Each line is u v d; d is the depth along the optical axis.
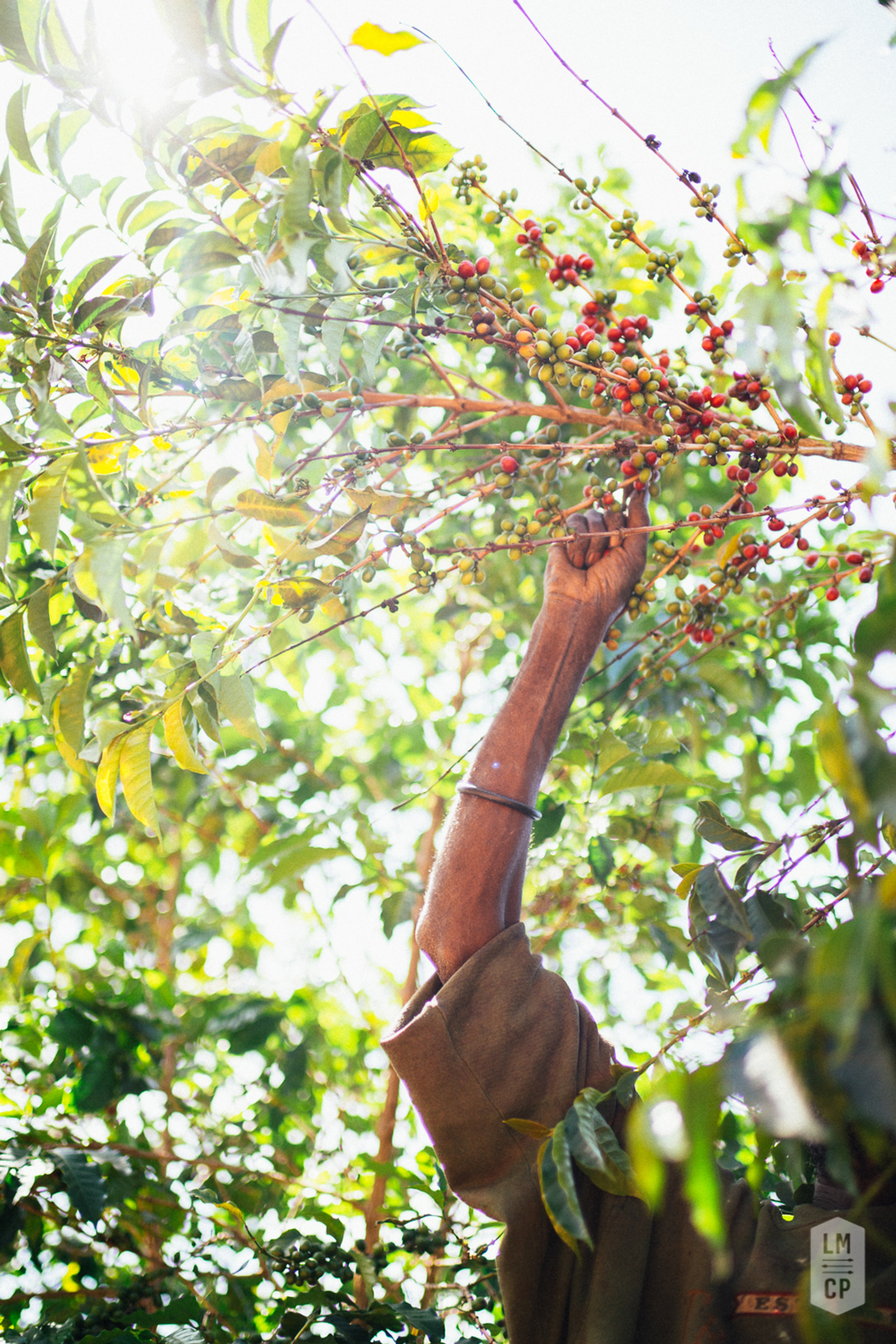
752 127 1.08
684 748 2.53
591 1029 1.46
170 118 1.41
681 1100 0.87
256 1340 2.08
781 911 1.31
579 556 1.64
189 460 1.62
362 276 1.73
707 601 1.82
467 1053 1.34
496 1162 1.35
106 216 1.61
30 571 2.23
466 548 1.65
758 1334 1.23
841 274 1.02
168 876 3.77
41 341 1.60
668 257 1.69
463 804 1.46
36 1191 2.51
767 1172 1.88
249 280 1.56
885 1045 0.82
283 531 1.66
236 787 3.29
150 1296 2.36
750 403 1.60
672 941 2.78
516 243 2.35
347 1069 3.40
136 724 1.58
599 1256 1.32
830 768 0.84
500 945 1.39
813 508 1.75
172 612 1.87
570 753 2.29
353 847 2.82
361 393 1.64
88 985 3.09
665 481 2.73
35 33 1.39
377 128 1.54
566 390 2.76
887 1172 0.88
